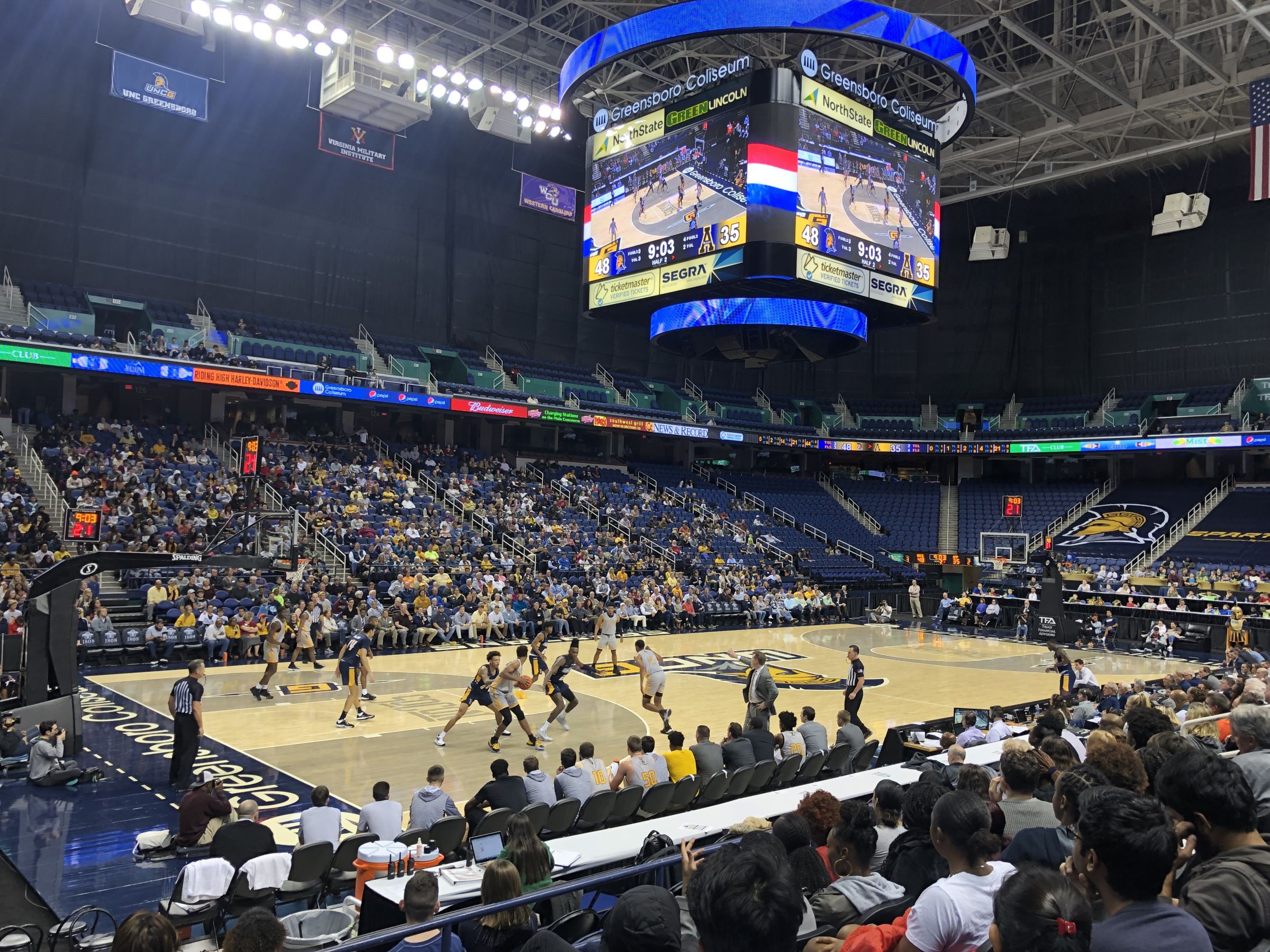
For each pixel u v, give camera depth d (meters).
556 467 35.38
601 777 9.22
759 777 9.48
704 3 20.42
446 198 36.31
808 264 20.75
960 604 33.03
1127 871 2.34
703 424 37.88
